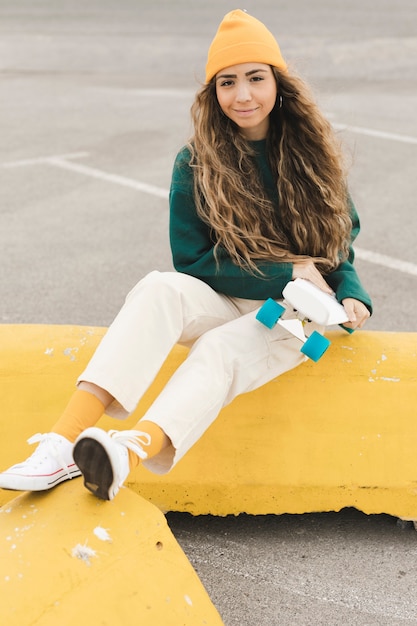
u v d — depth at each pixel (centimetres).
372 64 1391
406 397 291
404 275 552
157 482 297
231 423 295
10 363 296
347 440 293
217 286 288
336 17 2008
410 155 841
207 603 237
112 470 223
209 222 287
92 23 1906
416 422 292
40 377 295
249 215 286
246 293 287
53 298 517
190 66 1411
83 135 923
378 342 299
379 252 592
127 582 225
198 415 249
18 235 625
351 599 267
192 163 290
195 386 252
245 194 286
